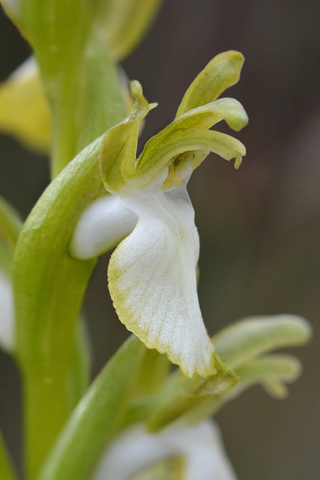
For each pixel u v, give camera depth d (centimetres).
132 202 8
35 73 10
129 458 9
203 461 10
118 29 10
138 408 9
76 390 10
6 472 10
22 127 11
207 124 8
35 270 9
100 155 8
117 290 8
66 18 9
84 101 9
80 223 8
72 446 9
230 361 9
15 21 9
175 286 8
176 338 8
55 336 9
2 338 9
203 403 9
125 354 9
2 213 10
